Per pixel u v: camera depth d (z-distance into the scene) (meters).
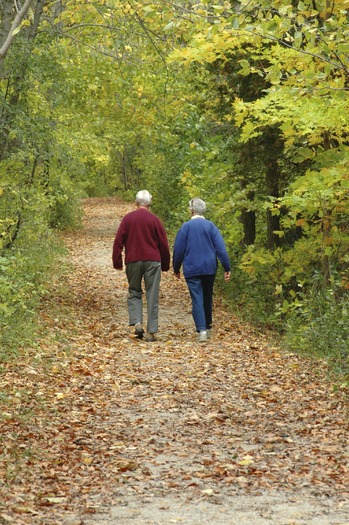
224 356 13.17
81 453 7.67
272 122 14.42
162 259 15.23
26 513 5.89
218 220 20.89
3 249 17.00
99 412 9.43
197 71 23.03
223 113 21.83
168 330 16.31
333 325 13.46
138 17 19.80
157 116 25.50
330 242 15.78
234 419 9.16
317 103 13.56
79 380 11.05
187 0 12.57
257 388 10.76
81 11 21.73
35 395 9.90
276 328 17.94
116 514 5.94
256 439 8.28
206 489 6.59
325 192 14.10
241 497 6.38
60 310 17.52
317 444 8.04
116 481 6.84
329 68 11.17
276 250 17.62
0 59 13.00
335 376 11.34
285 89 12.08
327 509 6.05
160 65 23.28
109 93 27.02
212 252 15.05
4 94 17.67
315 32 11.48
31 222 18.55
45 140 18.31
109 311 18.64
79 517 5.86
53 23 21.75
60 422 8.82
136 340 14.90
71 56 24.62
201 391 10.62
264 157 19.48
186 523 5.71
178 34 19.02
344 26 11.47
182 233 15.07
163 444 8.12
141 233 15.09
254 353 13.52
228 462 7.45
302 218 16.73
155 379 11.35
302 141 16.98
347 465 7.27
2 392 9.72
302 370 11.95
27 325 13.66
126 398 10.20
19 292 14.65
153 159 41.88
